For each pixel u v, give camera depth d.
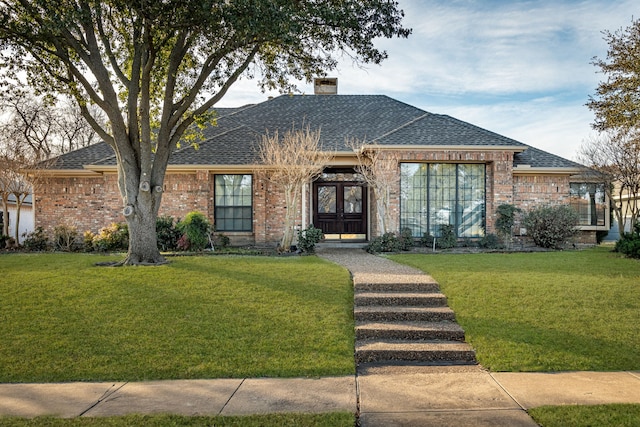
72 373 5.80
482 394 5.08
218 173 17.22
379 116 19.59
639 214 18.34
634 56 12.17
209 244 16.02
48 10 9.19
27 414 4.60
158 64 12.81
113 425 4.28
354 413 4.58
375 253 14.46
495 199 15.90
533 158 17.86
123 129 11.62
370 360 6.49
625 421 4.29
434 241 15.44
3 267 11.02
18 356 6.23
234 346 6.55
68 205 17.53
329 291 8.85
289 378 5.67
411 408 4.71
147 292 8.71
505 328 7.13
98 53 11.10
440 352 6.49
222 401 4.92
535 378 5.59
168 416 4.47
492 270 10.59
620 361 6.05
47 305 8.03
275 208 17.02
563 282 9.39
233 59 12.95
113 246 15.32
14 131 29.70
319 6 10.73
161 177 11.95
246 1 9.26
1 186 17.20
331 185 18.00
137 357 6.22
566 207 16.34
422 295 8.44
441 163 16.36
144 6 9.61
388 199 15.37
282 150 14.83
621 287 9.03
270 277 9.83
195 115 12.56
